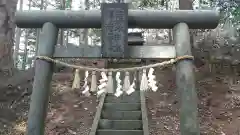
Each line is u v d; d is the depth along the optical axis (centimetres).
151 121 824
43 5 2212
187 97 416
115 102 909
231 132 745
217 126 780
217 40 1274
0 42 942
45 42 449
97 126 728
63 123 798
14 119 787
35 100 423
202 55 1227
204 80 1077
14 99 870
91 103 931
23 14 464
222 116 829
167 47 446
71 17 458
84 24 461
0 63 941
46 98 434
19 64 2358
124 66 1262
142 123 743
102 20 443
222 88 994
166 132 755
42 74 433
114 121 761
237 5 1485
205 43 1285
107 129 735
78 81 459
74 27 470
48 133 738
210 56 1198
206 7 1603
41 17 462
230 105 886
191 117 407
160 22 458
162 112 881
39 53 443
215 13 460
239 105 877
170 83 1114
